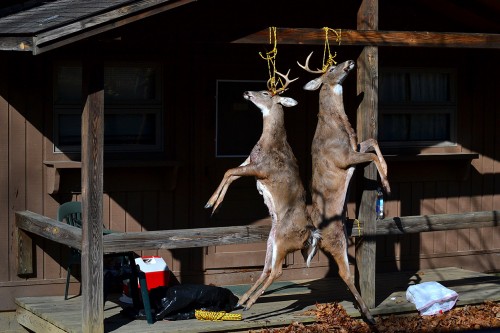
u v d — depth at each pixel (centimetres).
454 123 1238
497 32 1184
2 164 995
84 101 838
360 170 962
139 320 902
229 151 1105
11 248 1001
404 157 1176
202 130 1087
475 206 1253
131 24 831
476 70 1242
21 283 1005
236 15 1096
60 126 1024
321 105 916
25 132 1005
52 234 905
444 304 987
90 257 835
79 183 1030
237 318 902
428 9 1200
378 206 970
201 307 923
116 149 1049
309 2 1142
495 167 1266
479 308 999
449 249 1241
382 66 1184
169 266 1073
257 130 1117
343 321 920
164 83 1066
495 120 1264
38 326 938
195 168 1084
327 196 913
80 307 954
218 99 1098
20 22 888
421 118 1221
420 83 1219
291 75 1125
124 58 1042
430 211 1221
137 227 1056
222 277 1102
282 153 885
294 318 912
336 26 1159
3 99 993
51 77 1016
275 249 889
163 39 846
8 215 998
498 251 1268
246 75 1108
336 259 924
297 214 887
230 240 894
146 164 1037
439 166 1225
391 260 1200
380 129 1197
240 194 1111
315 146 918
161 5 813
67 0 1007
